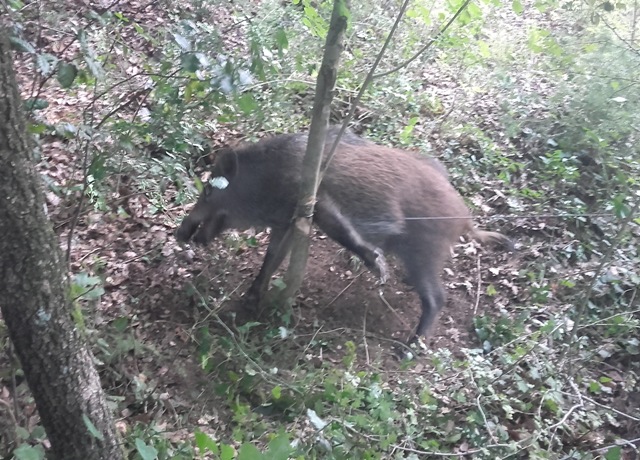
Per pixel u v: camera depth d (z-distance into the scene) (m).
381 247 4.66
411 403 3.95
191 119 5.24
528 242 5.61
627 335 4.74
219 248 5.31
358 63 7.23
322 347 4.58
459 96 7.30
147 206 5.43
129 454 3.35
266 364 4.32
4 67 2.04
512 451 3.64
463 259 5.50
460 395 3.93
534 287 5.08
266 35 5.88
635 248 5.42
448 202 4.68
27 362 2.41
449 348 4.69
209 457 3.47
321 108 3.81
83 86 6.30
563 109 6.74
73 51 5.98
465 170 6.16
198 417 3.86
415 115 6.91
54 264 2.34
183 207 5.52
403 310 5.05
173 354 4.30
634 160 6.18
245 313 4.73
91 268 4.79
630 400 4.29
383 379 4.33
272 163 4.48
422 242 4.62
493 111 7.14
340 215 4.45
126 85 6.04
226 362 4.22
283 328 4.27
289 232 4.49
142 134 4.17
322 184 4.43
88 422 2.48
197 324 4.33
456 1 4.41
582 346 4.62
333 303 5.03
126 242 5.15
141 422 3.62
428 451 3.67
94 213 5.23
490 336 4.73
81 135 3.98
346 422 3.59
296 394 3.95
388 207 4.52
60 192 4.29
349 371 4.16
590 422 4.00
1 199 2.12
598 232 5.73
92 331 3.81
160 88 3.81
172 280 4.92
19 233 2.19
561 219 5.75
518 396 4.11
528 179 6.25
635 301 5.03
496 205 6.00
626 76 6.16
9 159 2.11
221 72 3.32
